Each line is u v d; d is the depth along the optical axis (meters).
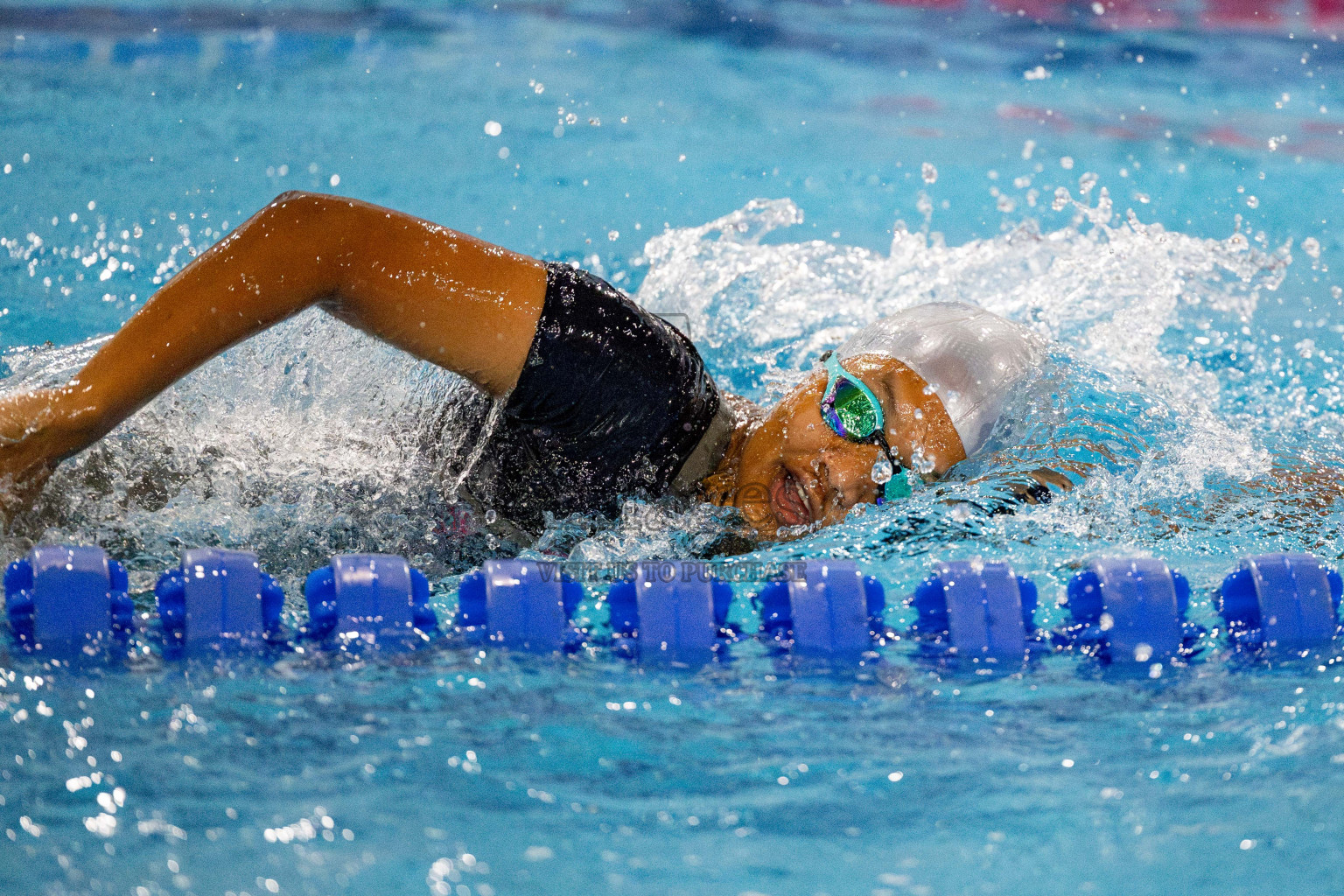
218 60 22.27
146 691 5.49
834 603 6.62
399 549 7.42
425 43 24.34
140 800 4.58
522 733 5.36
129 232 14.35
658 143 19.92
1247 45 27.50
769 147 20.03
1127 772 5.23
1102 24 28.61
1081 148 20.73
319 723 5.32
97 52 22.09
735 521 7.61
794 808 4.84
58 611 5.93
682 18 27.36
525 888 4.19
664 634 6.52
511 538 7.51
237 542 7.22
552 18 26.66
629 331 7.08
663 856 4.45
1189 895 4.32
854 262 14.56
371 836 4.45
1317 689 6.16
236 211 15.21
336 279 6.59
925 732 5.59
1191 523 8.17
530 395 6.99
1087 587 6.92
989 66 25.47
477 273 6.81
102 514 6.98
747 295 13.73
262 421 7.63
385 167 17.64
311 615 6.38
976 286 13.77
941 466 7.57
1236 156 20.61
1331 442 10.48
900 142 20.70
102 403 6.30
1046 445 8.05
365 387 7.70
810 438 7.50
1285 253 16.31
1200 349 13.38
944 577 6.80
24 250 13.65
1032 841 4.65
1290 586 6.95
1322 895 4.33
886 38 26.97
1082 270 13.58
